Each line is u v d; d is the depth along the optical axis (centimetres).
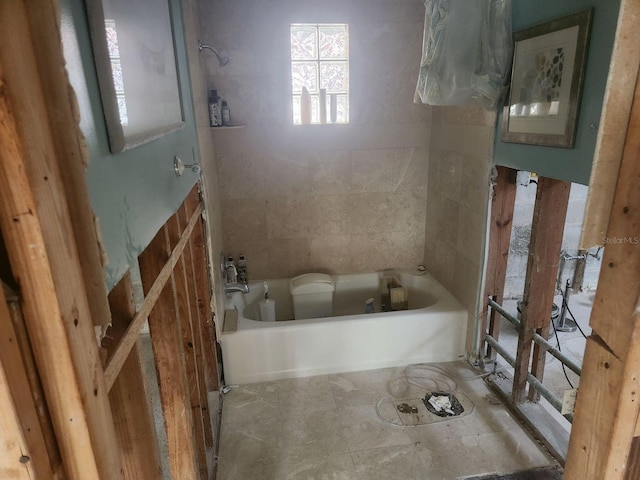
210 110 276
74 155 52
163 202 112
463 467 196
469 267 267
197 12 252
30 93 44
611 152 70
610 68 66
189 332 164
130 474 93
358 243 334
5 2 41
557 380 262
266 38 280
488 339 261
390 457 203
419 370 271
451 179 284
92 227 56
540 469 195
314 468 198
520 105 196
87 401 54
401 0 285
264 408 240
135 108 89
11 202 44
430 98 212
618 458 81
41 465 50
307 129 301
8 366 45
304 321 265
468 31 195
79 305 53
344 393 251
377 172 319
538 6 179
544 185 198
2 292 44
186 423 140
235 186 307
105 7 71
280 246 326
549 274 212
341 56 296
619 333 76
